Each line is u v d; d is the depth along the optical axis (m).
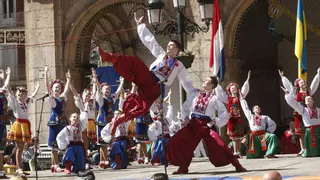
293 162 15.29
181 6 18.03
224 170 13.29
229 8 24.92
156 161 18.84
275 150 18.50
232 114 19.55
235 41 25.08
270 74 28.31
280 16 27.19
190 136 12.49
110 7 26.70
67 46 26.42
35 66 26.42
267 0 26.27
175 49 11.92
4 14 30.77
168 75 11.84
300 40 20.84
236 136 19.58
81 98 19.44
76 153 16.56
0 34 29.42
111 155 17.97
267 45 28.06
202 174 12.30
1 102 15.69
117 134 18.00
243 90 19.30
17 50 32.16
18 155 16.47
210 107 12.41
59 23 26.42
